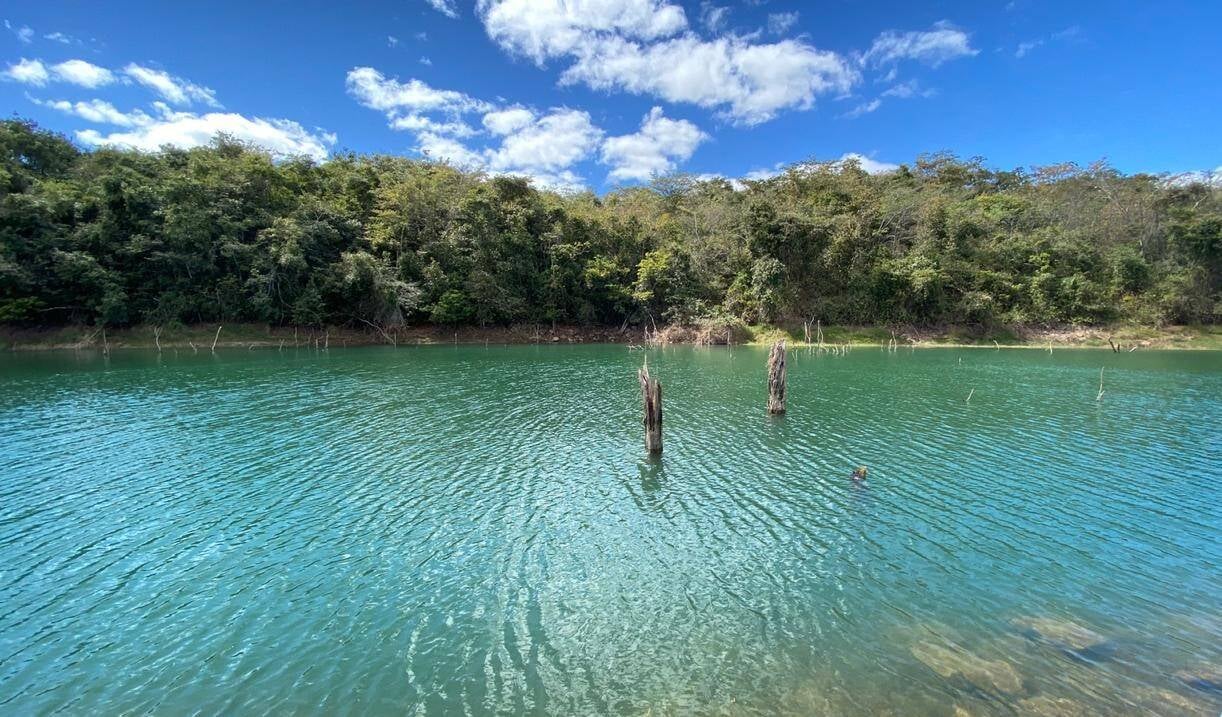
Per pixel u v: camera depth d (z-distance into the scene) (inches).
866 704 346.0
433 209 2901.1
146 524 617.6
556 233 2957.7
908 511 645.3
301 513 646.5
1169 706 339.6
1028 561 528.4
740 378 1625.2
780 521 619.8
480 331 2861.7
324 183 2970.0
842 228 2842.0
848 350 2458.2
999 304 2837.1
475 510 653.9
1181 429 1010.7
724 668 383.6
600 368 1852.9
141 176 2490.2
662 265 2888.8
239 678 377.7
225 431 998.4
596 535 588.7
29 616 449.1
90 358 2016.5
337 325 2706.7
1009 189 4005.9
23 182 2381.9
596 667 386.9
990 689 356.5
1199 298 2824.8
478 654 401.7
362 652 404.5
